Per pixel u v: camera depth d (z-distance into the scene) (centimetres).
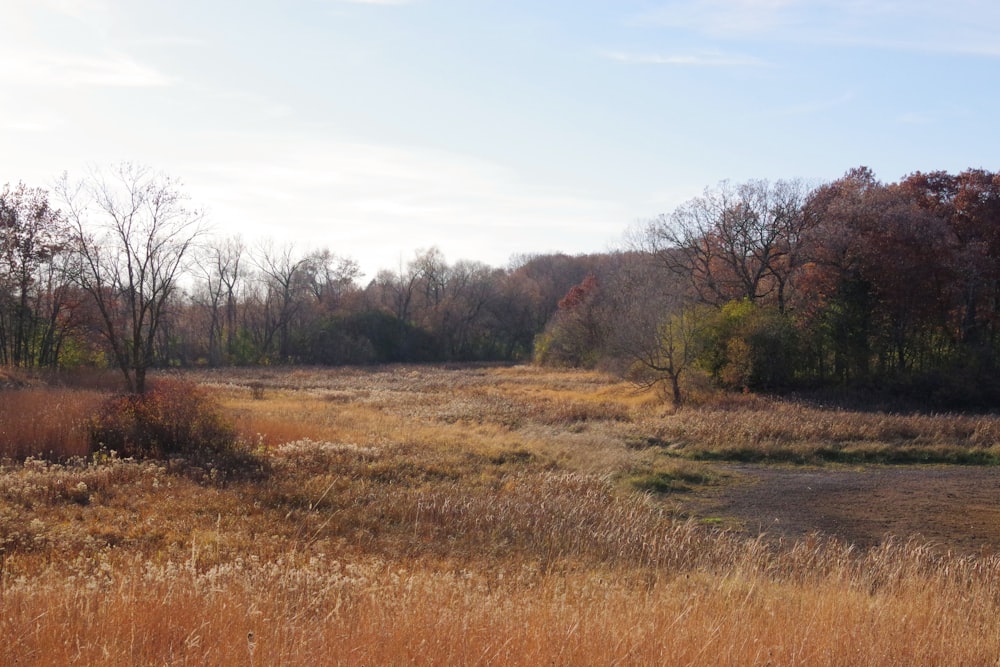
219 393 3859
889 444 2530
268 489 1512
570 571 1095
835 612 757
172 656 542
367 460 1927
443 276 9812
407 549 1172
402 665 543
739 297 5091
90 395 2577
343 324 8250
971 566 1133
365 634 601
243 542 1111
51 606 621
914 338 4222
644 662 565
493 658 560
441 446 2236
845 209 4319
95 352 4694
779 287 4794
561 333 7200
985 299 4428
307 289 9056
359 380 5741
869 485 2038
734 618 711
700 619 712
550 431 2692
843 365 4119
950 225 4391
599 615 695
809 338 4156
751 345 4028
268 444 2092
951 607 846
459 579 920
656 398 3741
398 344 8475
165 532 1168
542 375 6212
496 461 2088
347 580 821
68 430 1925
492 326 9206
